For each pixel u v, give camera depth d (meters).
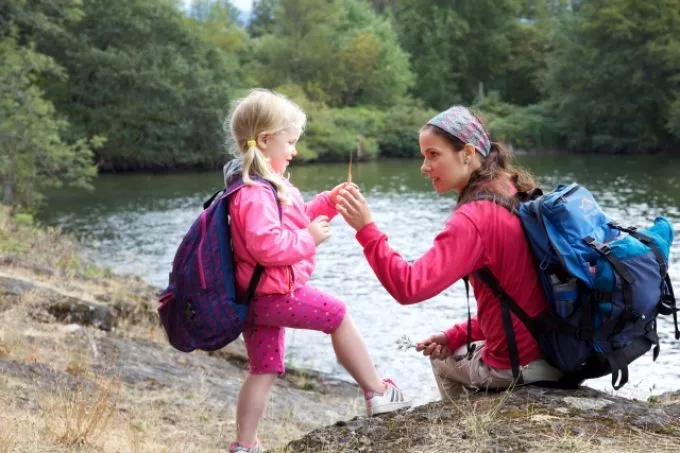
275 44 63.84
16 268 10.02
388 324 12.84
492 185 3.33
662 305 3.25
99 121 44.56
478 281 3.42
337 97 63.19
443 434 3.14
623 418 3.17
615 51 52.94
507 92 72.94
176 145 45.28
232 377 7.98
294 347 10.82
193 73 45.38
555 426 3.11
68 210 28.77
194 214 27.31
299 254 3.30
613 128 55.00
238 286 3.36
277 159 3.50
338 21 66.19
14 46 29.73
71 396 5.07
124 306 9.28
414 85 67.88
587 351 3.21
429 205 27.81
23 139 25.55
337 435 3.31
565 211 3.14
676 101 49.38
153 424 5.40
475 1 71.56
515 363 3.35
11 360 6.18
